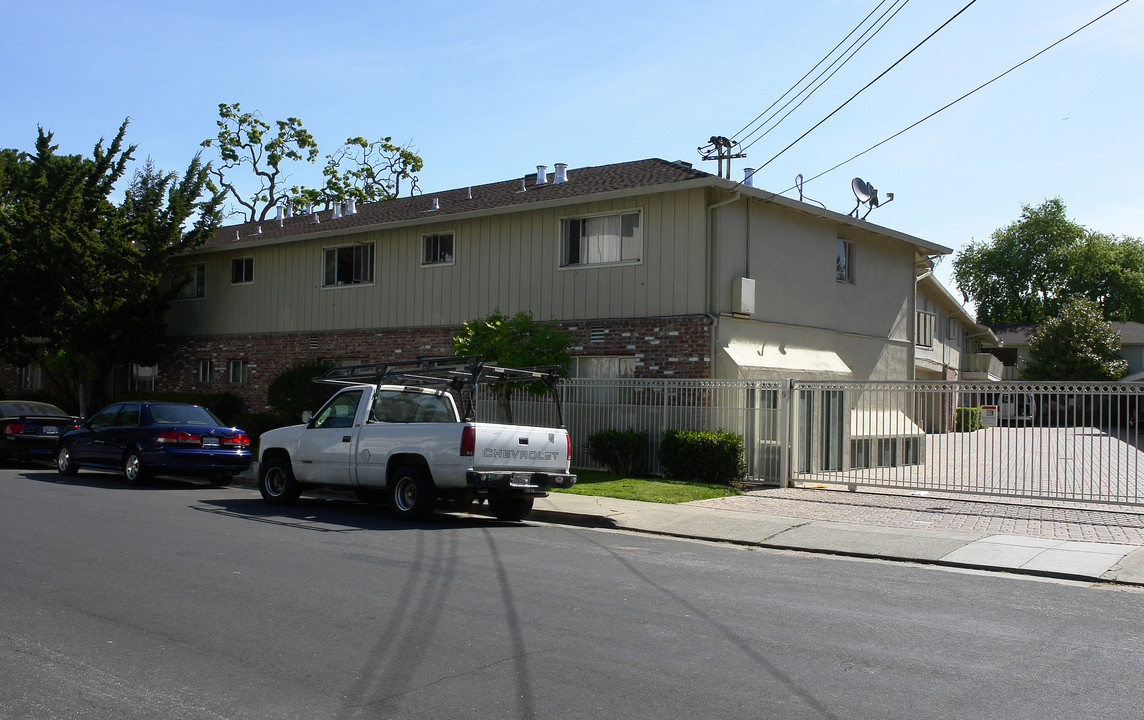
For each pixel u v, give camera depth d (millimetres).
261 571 8727
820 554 10812
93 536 10570
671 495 14867
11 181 29500
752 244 19547
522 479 12477
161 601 7488
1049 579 9266
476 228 22219
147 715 4957
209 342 28641
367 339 24422
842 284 22625
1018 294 76500
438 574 8703
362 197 53500
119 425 17453
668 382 17734
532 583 8375
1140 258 72500
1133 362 60562
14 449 20031
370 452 13008
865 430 18016
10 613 7062
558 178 23234
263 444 14492
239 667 5793
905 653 6273
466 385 14594
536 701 5203
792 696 5332
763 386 16672
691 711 5059
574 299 20328
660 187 18625
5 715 4934
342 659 5969
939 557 10195
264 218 52031
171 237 27922
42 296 26375
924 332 33031
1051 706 5223
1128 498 13273
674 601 7773
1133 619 7441
